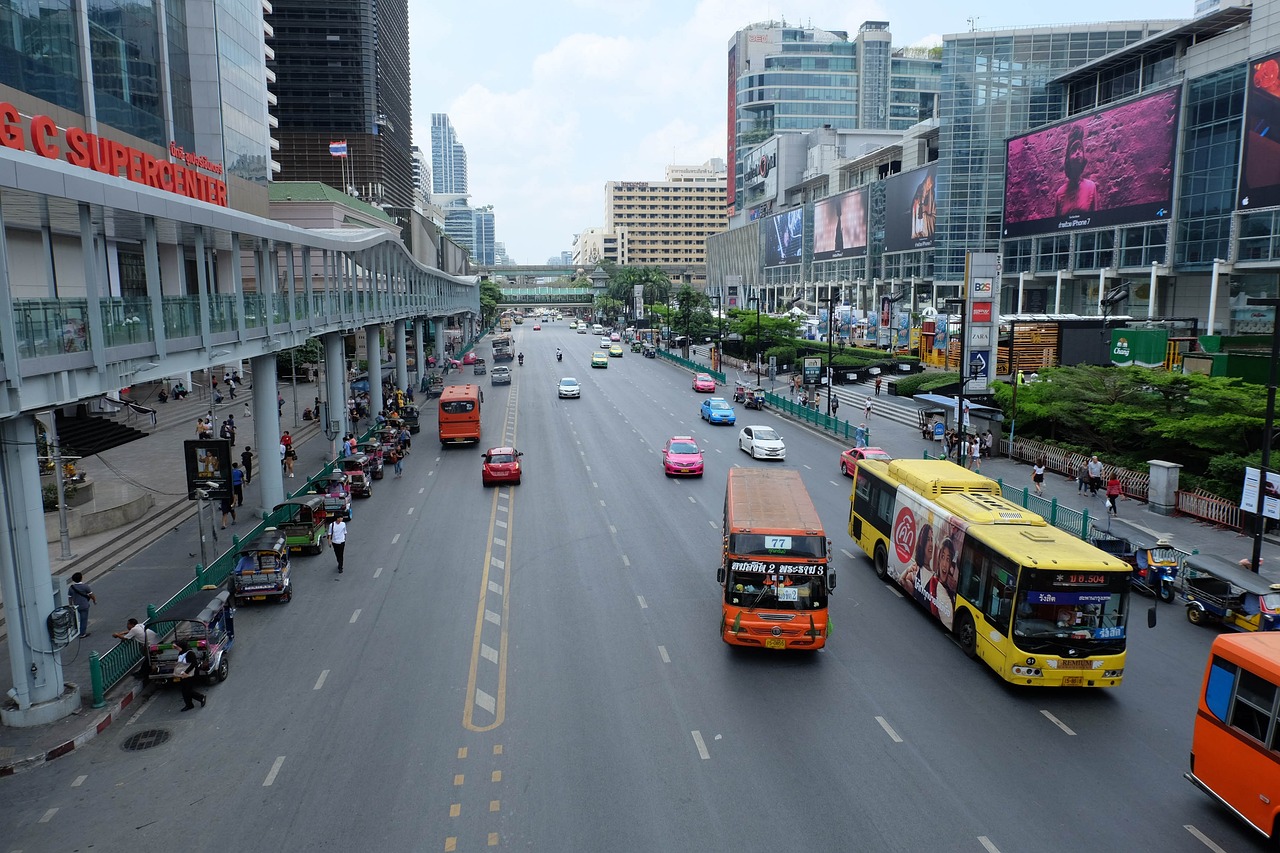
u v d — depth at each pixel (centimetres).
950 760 1486
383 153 15012
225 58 6350
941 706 1695
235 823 1307
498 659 1905
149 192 1939
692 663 1888
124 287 4784
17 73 3594
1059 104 9794
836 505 3381
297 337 3228
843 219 13662
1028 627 1711
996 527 1958
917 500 2272
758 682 1795
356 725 1611
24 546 1602
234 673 1852
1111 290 7769
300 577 2494
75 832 1293
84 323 1711
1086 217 8056
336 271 4081
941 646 2012
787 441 4959
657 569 2548
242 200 6706
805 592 1895
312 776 1436
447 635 2044
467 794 1374
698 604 2259
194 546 2770
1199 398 3525
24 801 1384
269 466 3064
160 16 5103
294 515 2870
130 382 1908
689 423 5641
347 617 2170
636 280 18088
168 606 1933
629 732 1577
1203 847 1246
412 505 3369
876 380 6938
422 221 13100
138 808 1353
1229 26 7100
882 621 2178
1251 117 6116
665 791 1380
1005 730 1598
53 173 1538
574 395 6856
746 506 2083
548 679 1803
